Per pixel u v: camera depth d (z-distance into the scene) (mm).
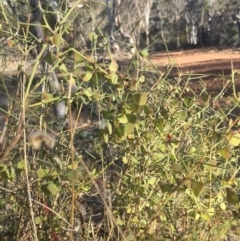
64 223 2471
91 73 2180
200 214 2389
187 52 44719
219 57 36188
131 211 2426
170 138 2461
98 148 2559
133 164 2473
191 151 2543
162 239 2348
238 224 2463
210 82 10773
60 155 2594
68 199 2506
